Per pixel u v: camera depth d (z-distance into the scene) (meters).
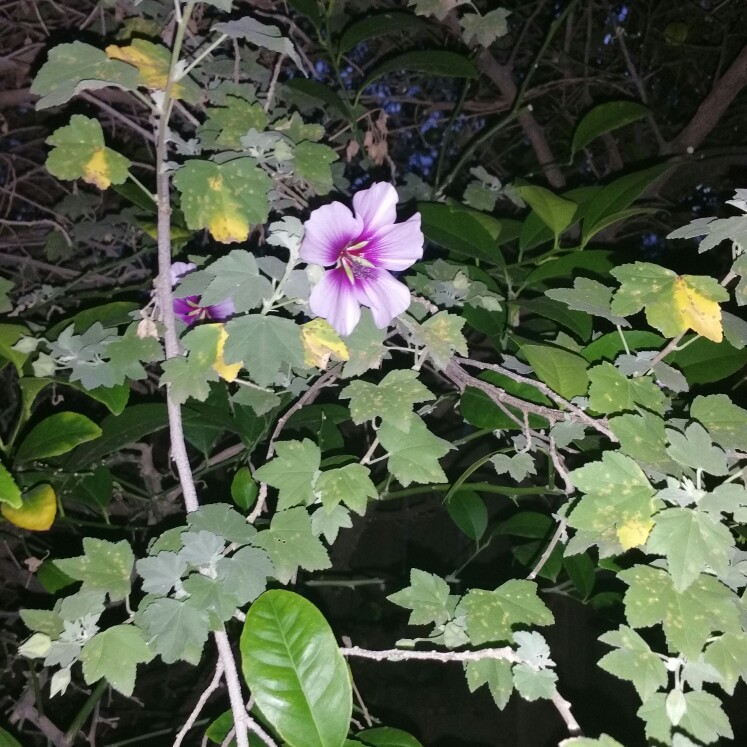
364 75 1.00
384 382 0.44
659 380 0.44
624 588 0.80
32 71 0.85
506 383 0.53
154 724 1.15
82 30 0.83
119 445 0.61
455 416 1.21
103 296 0.76
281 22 0.80
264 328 0.41
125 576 0.41
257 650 0.36
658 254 1.19
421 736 1.56
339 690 0.36
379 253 0.45
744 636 0.35
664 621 0.34
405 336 0.48
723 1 1.13
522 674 0.36
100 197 0.91
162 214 0.45
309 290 0.42
